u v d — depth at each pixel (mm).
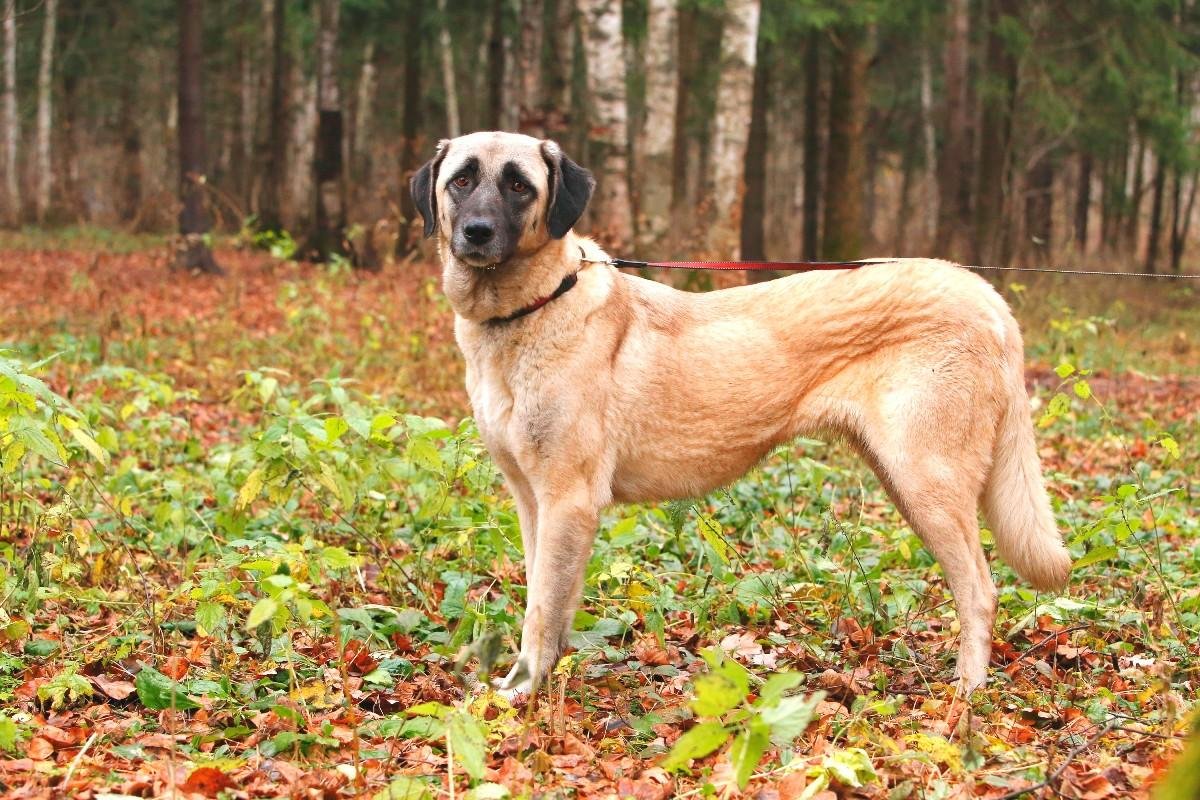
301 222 30516
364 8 30094
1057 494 7453
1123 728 3922
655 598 5191
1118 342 14344
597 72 14891
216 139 45469
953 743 3969
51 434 4855
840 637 5176
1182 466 8438
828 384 4844
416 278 14125
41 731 3971
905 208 36156
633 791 3658
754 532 6496
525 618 4613
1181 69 25734
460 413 9523
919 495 4672
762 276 18625
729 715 4070
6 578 5023
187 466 7703
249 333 13227
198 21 21297
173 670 4004
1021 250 25625
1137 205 32406
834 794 3484
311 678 4578
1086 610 5297
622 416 4730
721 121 14445
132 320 12836
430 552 6098
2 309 14164
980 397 4715
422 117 40188
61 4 37094
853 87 20969
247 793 3594
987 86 22344
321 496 6289
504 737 4004
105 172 44969
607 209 15039
